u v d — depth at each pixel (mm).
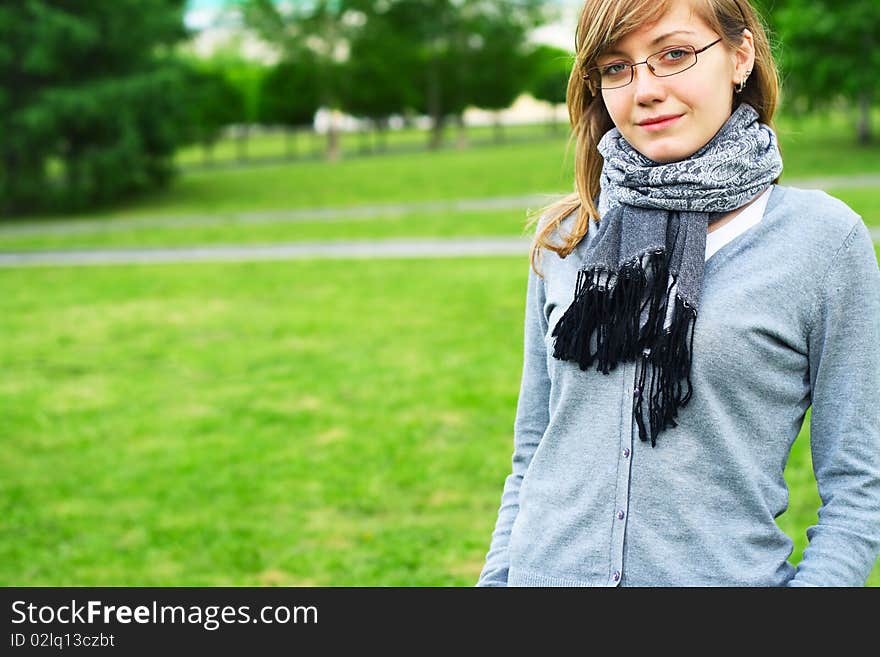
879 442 1663
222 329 11273
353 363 9336
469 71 58312
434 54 58094
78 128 31125
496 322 10820
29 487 6488
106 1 31016
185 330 11320
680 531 1661
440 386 8359
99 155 31297
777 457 1684
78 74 31578
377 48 54531
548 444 1791
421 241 18203
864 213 17125
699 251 1664
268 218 24922
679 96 1674
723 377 1631
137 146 31828
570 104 1928
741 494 1656
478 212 22859
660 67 1679
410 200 27562
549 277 1876
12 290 14945
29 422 7984
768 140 1708
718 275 1674
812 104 36938
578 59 1786
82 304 13398
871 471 1651
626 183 1730
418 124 88938
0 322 12344
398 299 12461
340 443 7047
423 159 45469
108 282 15289
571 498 1743
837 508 1666
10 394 8867
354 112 60219
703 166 1651
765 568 1658
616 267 1704
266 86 58250
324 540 5414
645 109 1693
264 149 70125
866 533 1634
